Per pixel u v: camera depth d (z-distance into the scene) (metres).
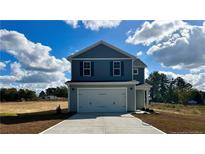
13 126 15.31
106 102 24.95
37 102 64.12
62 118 19.48
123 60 26.19
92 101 24.98
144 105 30.16
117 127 14.52
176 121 17.84
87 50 26.22
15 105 49.28
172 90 85.44
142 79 31.83
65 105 49.62
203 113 34.00
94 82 24.81
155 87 91.50
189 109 41.34
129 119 18.53
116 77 26.03
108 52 26.22
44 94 92.56
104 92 25.03
